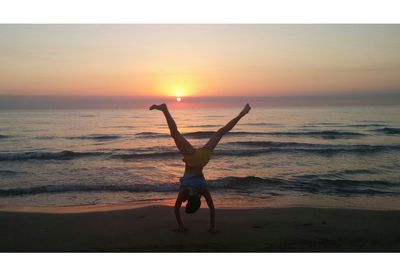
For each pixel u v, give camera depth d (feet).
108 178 42.83
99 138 95.40
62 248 16.56
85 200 32.09
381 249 16.22
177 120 170.71
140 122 159.53
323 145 75.92
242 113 17.69
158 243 16.97
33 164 54.08
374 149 68.54
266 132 105.50
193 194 16.21
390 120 151.43
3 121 162.20
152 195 33.99
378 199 32.48
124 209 24.76
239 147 74.13
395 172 46.93
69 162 55.93
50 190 35.81
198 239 17.53
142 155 62.34
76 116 211.41
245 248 16.22
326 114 203.10
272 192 35.01
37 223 20.97
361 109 258.78
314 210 24.14
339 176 44.37
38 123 149.69
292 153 65.00
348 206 29.73
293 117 177.17
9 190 35.37
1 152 65.57
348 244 16.87
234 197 32.83
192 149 17.17
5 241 17.69
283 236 17.99
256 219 21.47
